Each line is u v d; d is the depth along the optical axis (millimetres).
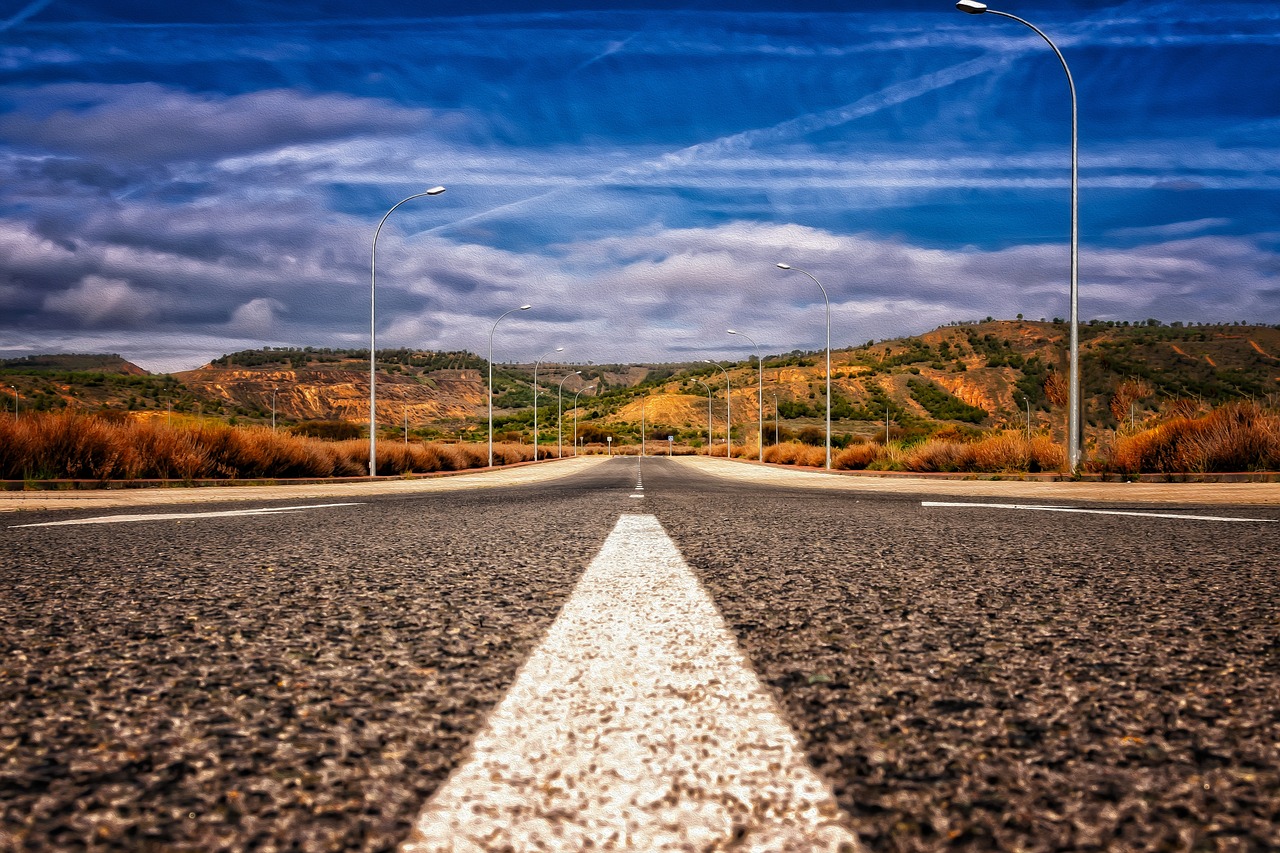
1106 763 1187
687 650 1922
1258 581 2982
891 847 915
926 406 131000
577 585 2945
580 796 1066
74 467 17625
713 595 2717
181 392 133500
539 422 163250
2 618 2324
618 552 3992
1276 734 1311
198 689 1589
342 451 28875
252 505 9078
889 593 2750
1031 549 4074
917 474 26984
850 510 7395
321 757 1218
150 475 18828
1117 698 1518
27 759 1197
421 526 5727
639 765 1179
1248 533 4910
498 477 29125
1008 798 1059
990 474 21203
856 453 36906
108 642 2018
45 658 1846
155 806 1033
